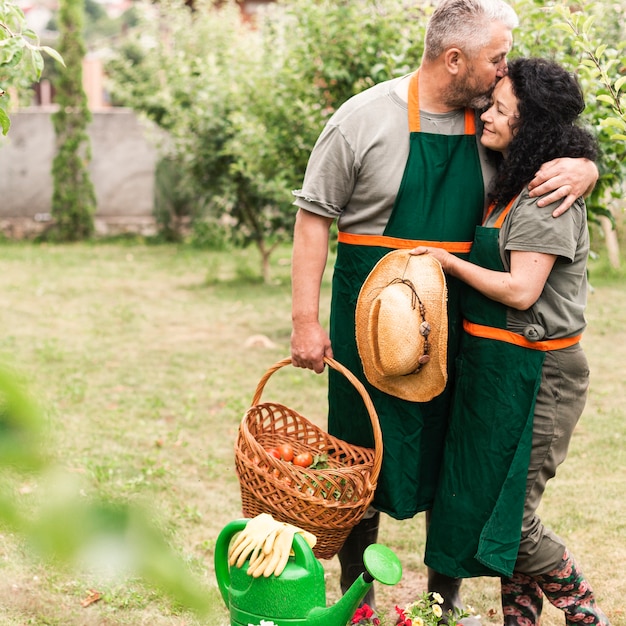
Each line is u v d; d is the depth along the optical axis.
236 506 4.29
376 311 2.46
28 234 15.89
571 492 4.41
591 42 3.19
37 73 2.00
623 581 3.43
